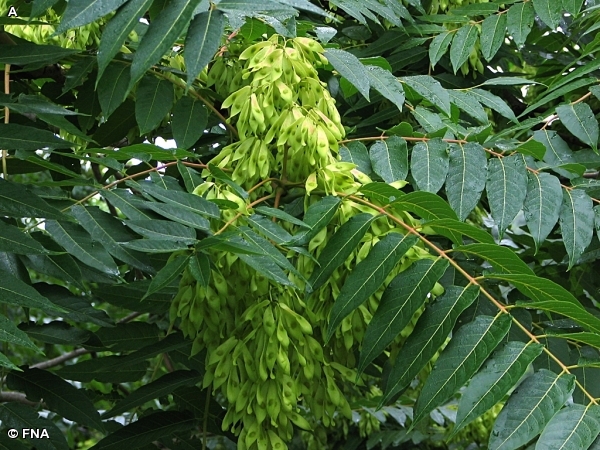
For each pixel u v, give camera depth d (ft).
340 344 4.83
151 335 5.65
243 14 4.42
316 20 6.79
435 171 5.12
